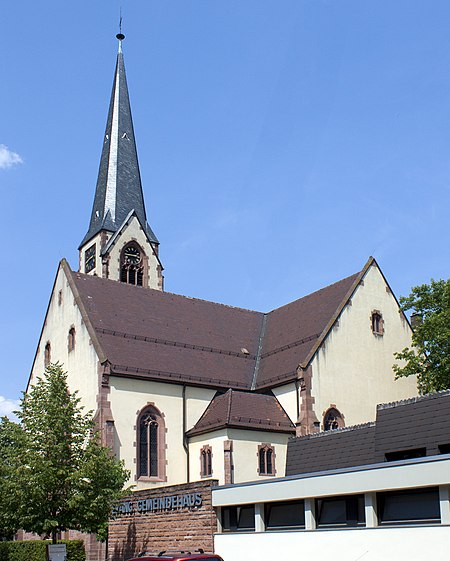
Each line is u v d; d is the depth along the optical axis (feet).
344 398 167.94
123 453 153.28
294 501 89.81
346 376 169.99
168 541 103.86
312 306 189.47
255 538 91.40
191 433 162.71
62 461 120.78
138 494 111.75
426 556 72.49
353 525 82.53
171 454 160.56
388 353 179.73
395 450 87.92
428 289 177.37
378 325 181.16
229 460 150.51
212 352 182.60
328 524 85.66
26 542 153.79
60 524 117.50
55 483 116.98
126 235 258.78
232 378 177.17
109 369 155.63
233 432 153.48
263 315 210.18
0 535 178.70
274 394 171.53
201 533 98.07
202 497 98.73
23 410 125.08
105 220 265.34
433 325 167.53
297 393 164.04
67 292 178.09
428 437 85.05
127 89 293.43
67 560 142.20
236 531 95.71
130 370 159.02
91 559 144.46
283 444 159.43
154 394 161.79
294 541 86.79
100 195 274.98
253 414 159.12
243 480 151.23
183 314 191.11
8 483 115.65
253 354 190.19
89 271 266.16
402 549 74.84
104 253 253.44
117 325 172.45
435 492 74.33
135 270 258.78
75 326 170.81
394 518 77.77
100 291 180.86
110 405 154.40
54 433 120.78
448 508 71.61
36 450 119.85
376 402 173.37
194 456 161.58
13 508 117.50
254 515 93.40
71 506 114.32
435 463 72.13
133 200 275.59
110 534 117.19
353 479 80.12
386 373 177.58
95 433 128.26
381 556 76.79
